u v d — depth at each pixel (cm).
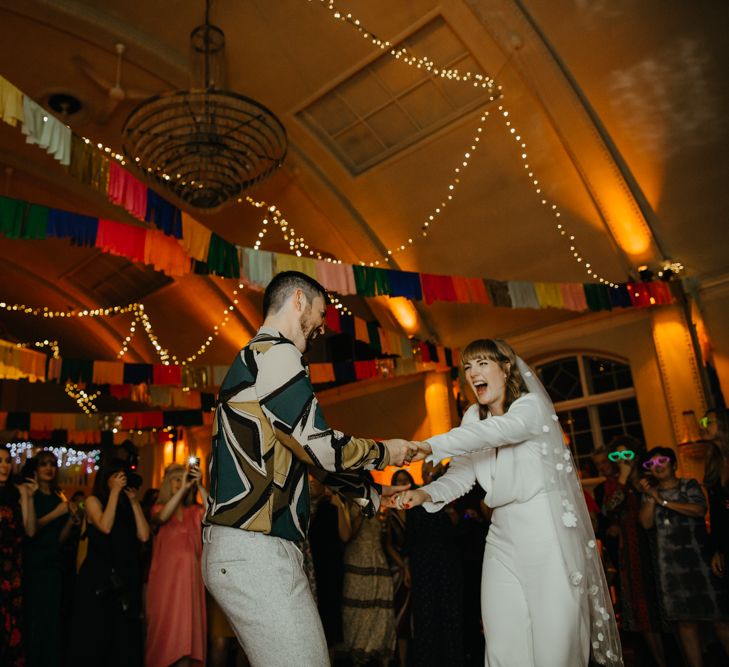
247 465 145
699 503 354
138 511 373
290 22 619
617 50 585
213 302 1012
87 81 661
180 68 650
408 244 829
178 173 471
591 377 812
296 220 865
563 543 199
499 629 197
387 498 215
